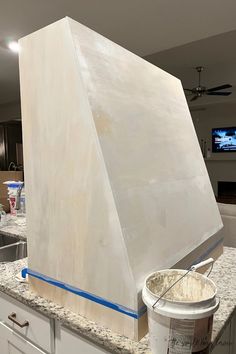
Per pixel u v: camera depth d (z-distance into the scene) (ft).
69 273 3.12
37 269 3.48
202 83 18.51
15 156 25.35
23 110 3.54
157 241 3.11
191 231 3.91
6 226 6.99
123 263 2.65
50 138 3.22
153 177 3.46
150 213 3.16
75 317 2.98
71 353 3.00
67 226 3.11
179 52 12.91
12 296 3.56
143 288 2.57
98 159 2.80
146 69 4.27
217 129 24.34
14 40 9.71
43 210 3.36
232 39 11.46
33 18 8.09
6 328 3.77
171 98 4.79
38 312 3.28
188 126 5.12
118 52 3.65
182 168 4.32
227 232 8.61
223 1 7.20
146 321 2.69
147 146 3.58
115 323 2.74
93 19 8.13
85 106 2.86
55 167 3.19
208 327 2.34
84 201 2.93
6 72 14.46
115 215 2.70
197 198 4.48
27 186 3.56
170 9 7.62
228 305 3.20
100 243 2.81
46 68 3.21
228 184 24.52
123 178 2.94
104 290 2.81
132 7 7.51
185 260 3.52
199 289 2.71
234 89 19.39
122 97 3.39
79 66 2.90
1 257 5.90
